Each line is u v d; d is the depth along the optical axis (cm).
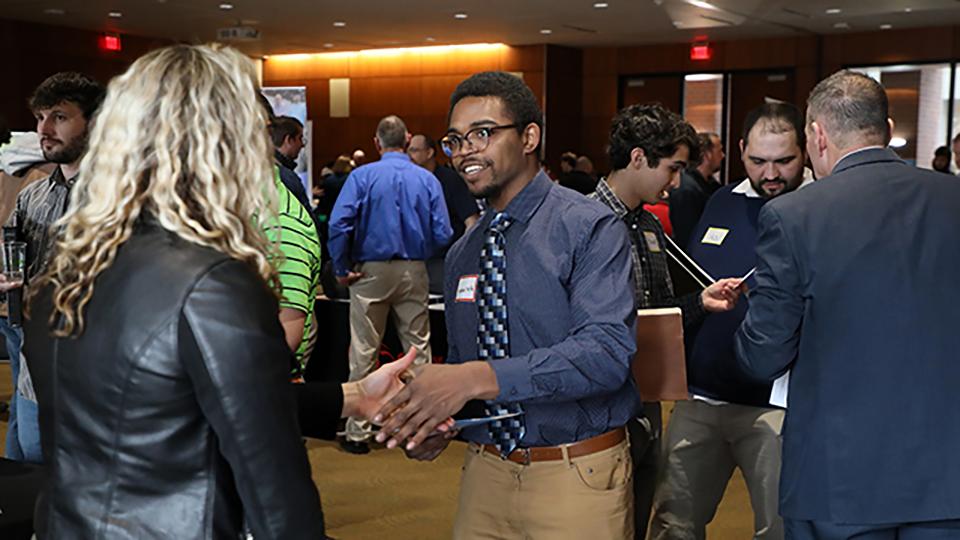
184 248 120
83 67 1420
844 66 1384
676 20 1261
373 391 183
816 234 194
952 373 189
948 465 187
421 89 1611
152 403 117
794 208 198
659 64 1519
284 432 119
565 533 188
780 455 251
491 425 192
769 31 1362
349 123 1675
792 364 203
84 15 1284
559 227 184
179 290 117
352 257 506
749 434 257
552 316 184
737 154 1480
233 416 116
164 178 121
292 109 1010
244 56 132
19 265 257
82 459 121
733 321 258
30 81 1357
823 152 207
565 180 597
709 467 270
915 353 188
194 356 116
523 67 1534
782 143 251
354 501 417
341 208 495
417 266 510
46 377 125
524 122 187
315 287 253
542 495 189
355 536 374
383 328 513
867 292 189
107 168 123
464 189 601
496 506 195
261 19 1288
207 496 120
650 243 260
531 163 190
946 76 1314
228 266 120
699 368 260
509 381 171
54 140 264
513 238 189
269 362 119
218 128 125
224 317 117
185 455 119
